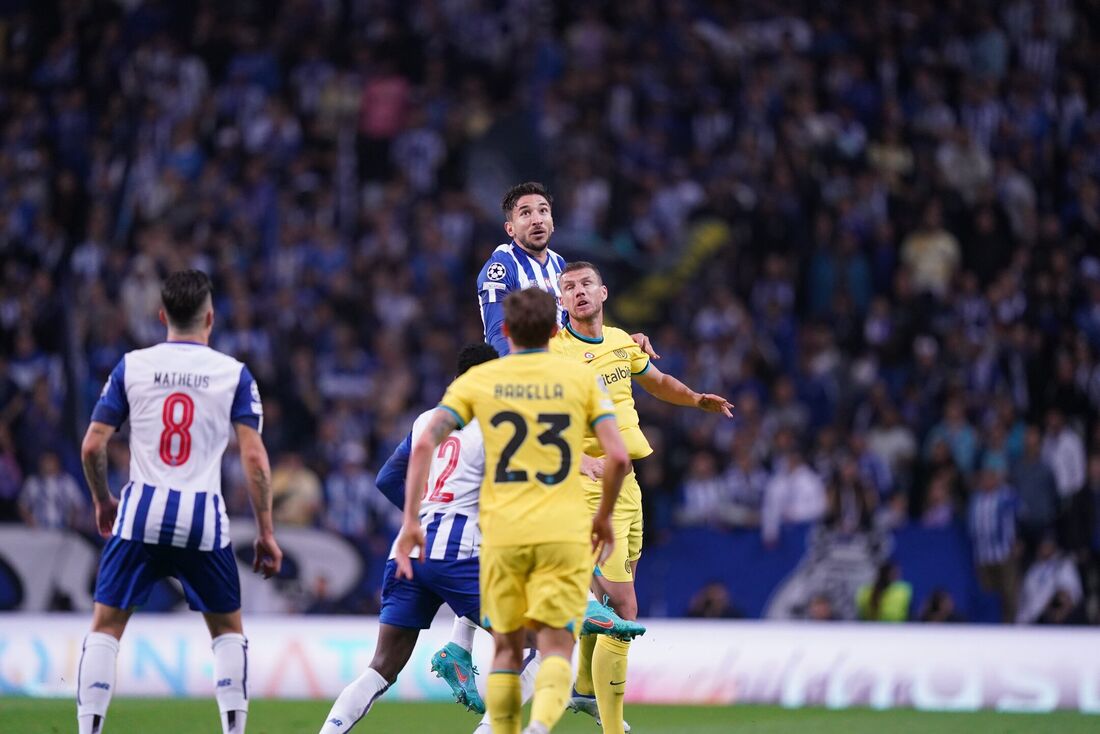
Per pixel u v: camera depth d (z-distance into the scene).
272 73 63.06
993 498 44.44
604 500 18.95
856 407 52.44
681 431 49.38
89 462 19.67
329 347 52.75
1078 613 44.50
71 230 58.19
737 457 46.75
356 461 45.72
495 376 19.03
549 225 23.72
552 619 18.42
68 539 42.84
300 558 42.25
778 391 51.53
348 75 63.97
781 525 43.97
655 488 46.09
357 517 45.00
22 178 58.59
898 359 55.00
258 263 56.22
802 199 60.78
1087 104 67.25
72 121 60.66
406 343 53.53
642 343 24.45
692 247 58.88
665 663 35.91
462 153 62.31
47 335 51.81
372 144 62.56
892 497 45.81
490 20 68.12
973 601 43.94
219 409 19.92
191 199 58.22
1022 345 53.75
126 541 19.53
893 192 61.72
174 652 35.78
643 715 32.28
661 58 65.94
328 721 21.20
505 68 67.19
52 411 46.97
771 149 62.72
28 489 44.12
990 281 58.88
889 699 35.34
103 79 62.59
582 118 62.56
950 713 33.50
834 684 35.53
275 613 41.97
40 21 64.12
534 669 23.25
